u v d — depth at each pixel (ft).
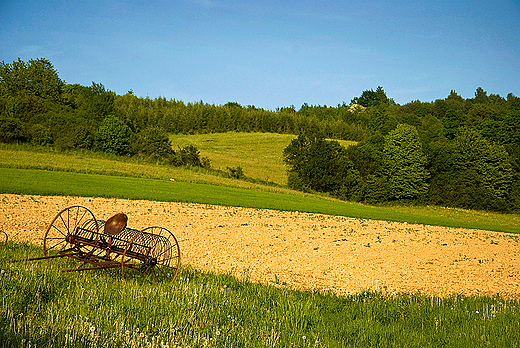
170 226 65.72
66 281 22.98
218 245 53.01
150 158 211.20
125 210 78.84
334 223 88.33
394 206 197.57
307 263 46.19
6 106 219.00
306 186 200.54
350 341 19.62
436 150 211.41
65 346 14.06
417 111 443.32
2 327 14.64
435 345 19.71
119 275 27.22
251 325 19.63
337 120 436.35
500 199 195.21
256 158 286.05
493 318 25.23
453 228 100.83
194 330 17.37
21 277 20.63
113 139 221.87
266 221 82.07
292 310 23.17
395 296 32.89
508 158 206.18
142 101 457.27
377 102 577.43
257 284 31.65
